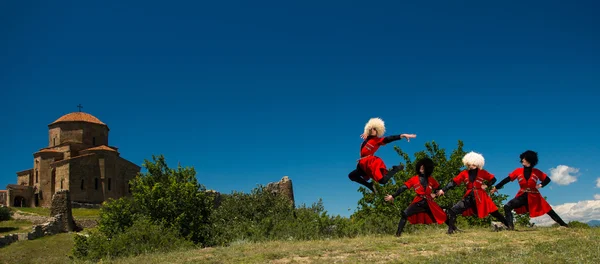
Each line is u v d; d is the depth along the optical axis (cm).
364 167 1091
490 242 1291
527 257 995
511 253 1057
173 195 2473
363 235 1806
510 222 1585
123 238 1878
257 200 2600
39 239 4234
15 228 5275
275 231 2023
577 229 1444
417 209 1506
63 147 7962
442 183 2300
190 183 2552
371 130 1119
